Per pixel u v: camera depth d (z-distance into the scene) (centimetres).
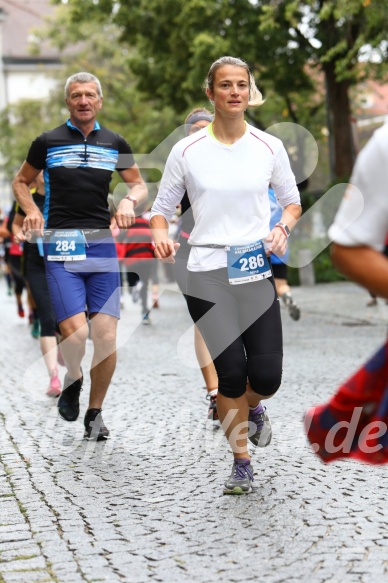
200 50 3097
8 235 1917
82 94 849
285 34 3123
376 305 2189
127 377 1273
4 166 7200
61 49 5922
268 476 734
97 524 620
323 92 3762
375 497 664
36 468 784
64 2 3719
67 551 565
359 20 2766
